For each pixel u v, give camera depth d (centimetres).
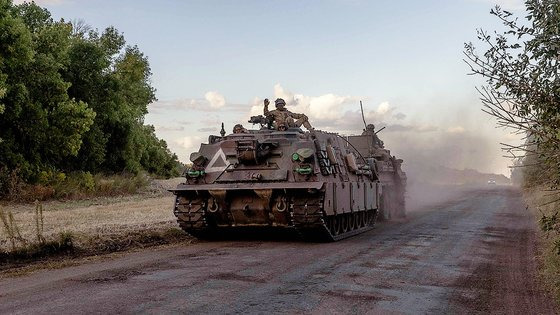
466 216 2339
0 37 2686
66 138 3061
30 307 736
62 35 3338
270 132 1623
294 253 1255
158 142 5709
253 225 1532
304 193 1467
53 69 3059
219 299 785
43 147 3128
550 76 802
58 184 3084
